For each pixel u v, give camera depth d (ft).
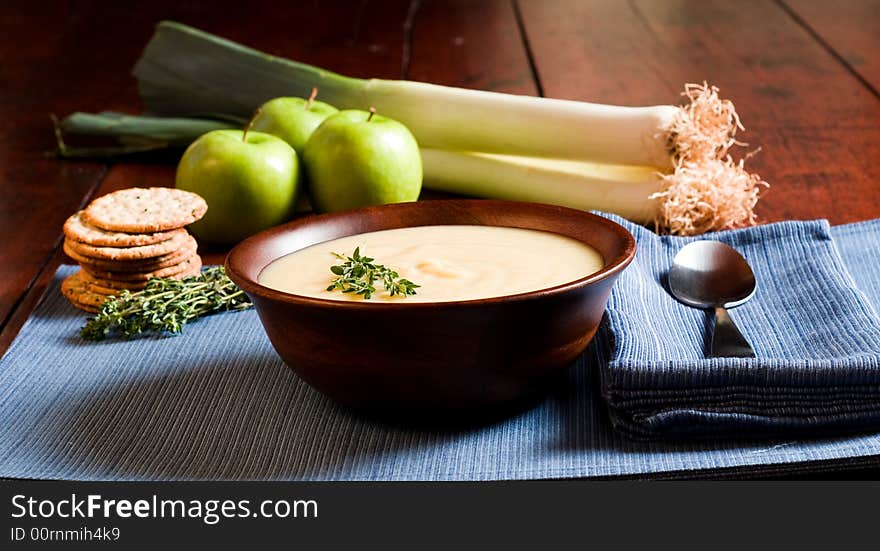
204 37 7.23
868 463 3.30
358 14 10.99
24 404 3.95
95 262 4.72
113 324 4.58
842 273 4.42
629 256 3.57
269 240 4.00
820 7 10.46
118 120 7.00
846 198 5.80
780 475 3.32
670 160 5.65
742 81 8.16
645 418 3.49
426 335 3.29
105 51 9.92
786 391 3.50
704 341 4.07
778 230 4.80
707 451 3.41
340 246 4.12
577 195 5.80
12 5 11.78
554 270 3.76
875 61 8.54
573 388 3.89
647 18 10.36
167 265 4.82
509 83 8.36
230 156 5.43
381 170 5.59
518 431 3.60
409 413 3.54
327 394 3.62
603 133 5.69
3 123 7.88
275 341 3.58
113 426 3.77
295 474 3.41
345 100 6.48
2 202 6.27
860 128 6.95
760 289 4.48
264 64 6.99
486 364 3.38
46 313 4.75
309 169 5.69
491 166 6.05
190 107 7.22
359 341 3.34
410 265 3.83
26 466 3.51
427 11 11.03
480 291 3.61
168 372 4.17
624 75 8.45
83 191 6.45
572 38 9.75
